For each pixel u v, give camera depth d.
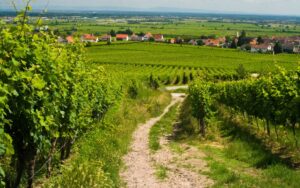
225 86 32.81
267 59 130.25
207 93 25.28
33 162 10.05
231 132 23.70
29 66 8.44
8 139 6.91
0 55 7.25
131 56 133.00
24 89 7.75
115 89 28.27
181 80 96.75
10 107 7.90
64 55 11.73
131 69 104.06
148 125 31.17
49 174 12.77
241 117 29.30
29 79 7.78
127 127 27.05
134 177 15.44
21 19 8.37
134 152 20.23
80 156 15.51
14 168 10.20
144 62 119.50
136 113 34.84
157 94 59.44
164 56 138.38
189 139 23.80
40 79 7.96
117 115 29.14
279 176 14.07
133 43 171.88
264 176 14.30
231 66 115.19
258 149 18.19
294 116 17.05
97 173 10.95
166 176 15.52
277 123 19.75
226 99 32.75
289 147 17.95
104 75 23.05
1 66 6.98
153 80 79.62
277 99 18.66
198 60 131.12
